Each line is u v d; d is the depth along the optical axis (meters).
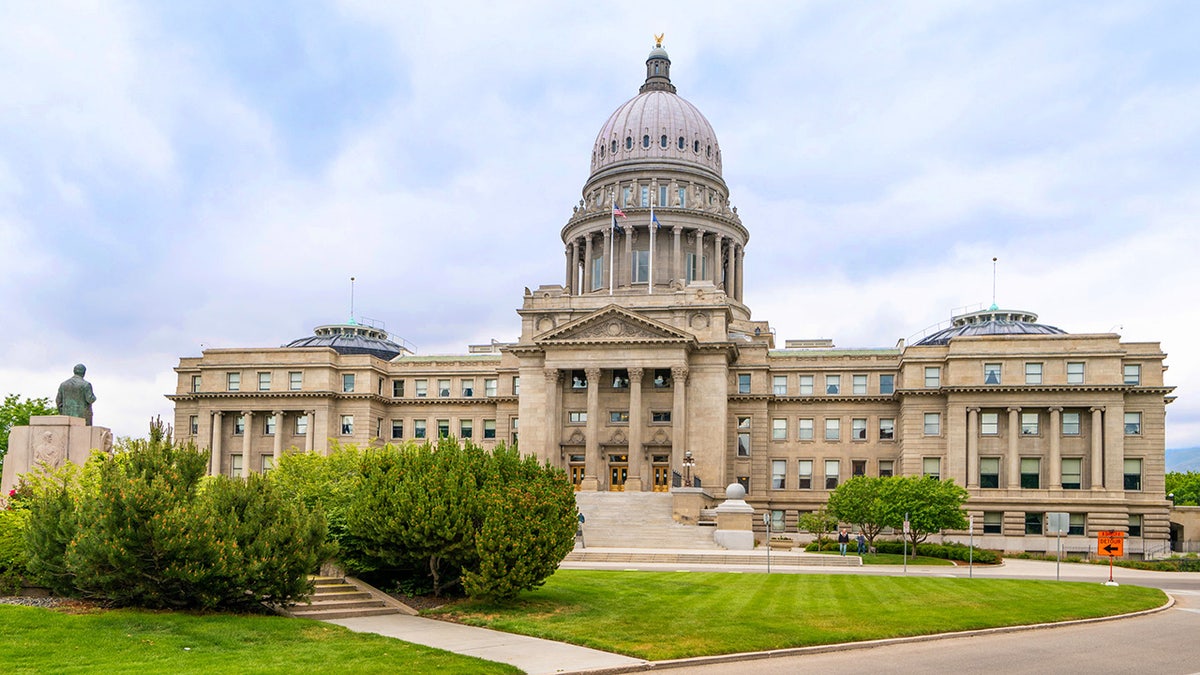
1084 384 97.62
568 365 103.69
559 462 104.56
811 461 108.62
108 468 35.41
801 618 37.47
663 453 103.81
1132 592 50.56
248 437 115.25
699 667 29.31
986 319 123.31
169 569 32.44
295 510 36.34
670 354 101.69
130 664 25.89
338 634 31.66
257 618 33.19
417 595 41.06
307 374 114.62
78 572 32.88
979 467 100.06
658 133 138.88
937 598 44.81
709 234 133.88
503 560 38.03
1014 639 35.66
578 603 40.22
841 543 74.50
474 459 42.75
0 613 30.28
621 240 133.88
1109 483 96.06
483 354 128.62
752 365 109.62
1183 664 30.80
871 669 29.22
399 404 118.56
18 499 42.19
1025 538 96.31
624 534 78.31
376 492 41.28
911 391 102.12
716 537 75.56
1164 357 98.19
